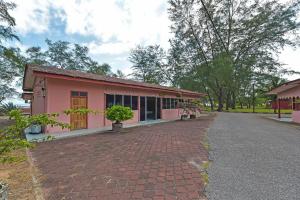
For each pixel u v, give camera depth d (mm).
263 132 9508
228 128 11062
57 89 9906
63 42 37781
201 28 34000
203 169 4219
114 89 13039
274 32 30359
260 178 3670
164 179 3738
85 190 3328
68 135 8891
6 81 20359
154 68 41625
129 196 3088
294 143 6859
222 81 31156
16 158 3115
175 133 9289
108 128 11320
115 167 4473
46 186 3518
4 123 15297
